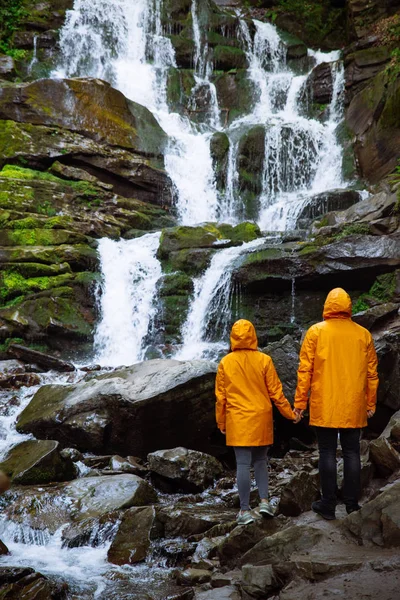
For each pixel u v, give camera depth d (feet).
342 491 19.17
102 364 41.60
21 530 20.35
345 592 13.14
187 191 59.31
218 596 15.07
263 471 18.21
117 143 57.57
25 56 65.77
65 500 21.39
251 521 17.31
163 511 20.21
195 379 27.12
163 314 44.14
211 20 75.97
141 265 46.78
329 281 40.75
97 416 27.35
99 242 48.14
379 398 27.12
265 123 65.31
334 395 17.02
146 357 42.19
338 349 17.22
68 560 18.56
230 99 72.59
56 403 28.84
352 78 67.15
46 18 69.00
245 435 17.80
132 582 16.89
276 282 41.50
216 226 48.88
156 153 59.21
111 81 68.18
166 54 73.20
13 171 51.24
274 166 62.44
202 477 24.16
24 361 38.45
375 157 58.90
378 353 27.25
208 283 43.83
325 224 46.29
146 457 27.32
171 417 26.94
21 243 45.57
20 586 15.62
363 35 69.46
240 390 18.04
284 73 76.38
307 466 25.46
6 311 41.55
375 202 44.55
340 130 63.87
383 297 39.17
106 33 70.49
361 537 15.75
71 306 43.29
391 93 58.29
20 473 23.25
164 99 70.23
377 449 20.89
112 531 19.74
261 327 41.47
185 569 17.29
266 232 48.65
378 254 39.24
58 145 54.29
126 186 56.90
